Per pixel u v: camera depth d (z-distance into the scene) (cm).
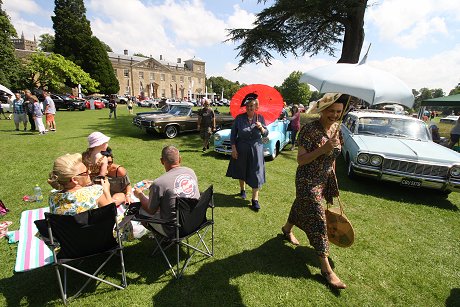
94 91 4622
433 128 909
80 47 4838
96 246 217
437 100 1070
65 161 221
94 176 322
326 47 1677
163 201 241
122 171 344
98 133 330
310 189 250
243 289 242
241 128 391
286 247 312
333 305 230
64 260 206
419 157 460
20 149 719
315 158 239
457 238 356
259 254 296
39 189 404
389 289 253
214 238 325
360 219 398
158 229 249
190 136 1070
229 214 391
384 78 192
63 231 198
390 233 360
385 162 480
